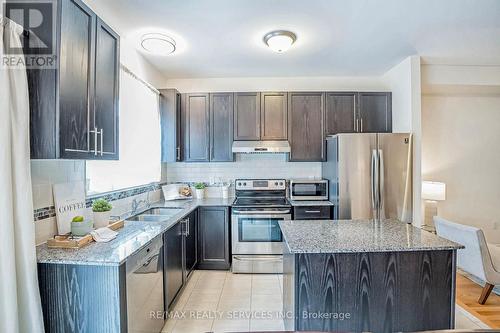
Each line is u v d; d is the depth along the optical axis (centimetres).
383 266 172
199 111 375
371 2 213
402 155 322
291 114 373
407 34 268
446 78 356
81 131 164
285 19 237
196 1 209
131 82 282
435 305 174
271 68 364
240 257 342
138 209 306
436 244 174
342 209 323
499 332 103
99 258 150
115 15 228
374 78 405
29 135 142
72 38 155
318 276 171
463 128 441
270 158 408
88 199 221
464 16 235
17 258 138
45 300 151
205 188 408
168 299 237
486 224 444
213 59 328
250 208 342
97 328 150
